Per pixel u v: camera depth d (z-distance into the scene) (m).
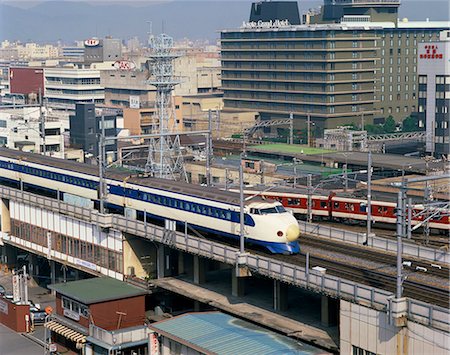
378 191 131.12
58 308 84.06
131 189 97.88
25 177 121.00
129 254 88.00
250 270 71.75
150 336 71.69
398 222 57.34
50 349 81.94
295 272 66.44
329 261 75.06
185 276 86.06
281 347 63.66
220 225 84.06
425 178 69.25
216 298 77.50
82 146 186.12
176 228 91.44
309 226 87.56
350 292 61.22
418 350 56.41
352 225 109.88
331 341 65.00
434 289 64.62
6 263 113.31
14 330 90.44
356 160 164.75
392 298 57.31
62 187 111.94
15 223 107.00
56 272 107.25
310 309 73.75
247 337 66.38
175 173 139.25
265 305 75.12
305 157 172.75
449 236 99.75
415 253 76.19
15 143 175.00
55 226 98.69
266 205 80.44
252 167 166.12
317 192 116.00
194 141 194.62
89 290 82.00
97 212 90.88
